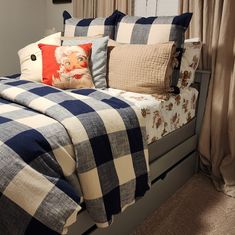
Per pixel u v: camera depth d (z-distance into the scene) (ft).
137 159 4.48
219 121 6.65
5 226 3.04
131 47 6.09
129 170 4.30
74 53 6.09
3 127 3.35
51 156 3.36
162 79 5.59
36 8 10.91
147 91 5.73
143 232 5.11
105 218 3.83
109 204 3.91
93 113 4.05
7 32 10.30
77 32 7.48
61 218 3.17
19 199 3.04
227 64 6.46
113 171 4.04
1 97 4.86
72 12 10.12
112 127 4.14
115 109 4.41
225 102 6.63
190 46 6.37
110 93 5.58
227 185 6.52
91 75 6.26
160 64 5.62
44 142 3.34
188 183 6.86
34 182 3.11
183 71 6.27
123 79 5.96
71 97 4.44
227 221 5.49
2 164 3.01
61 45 6.81
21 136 3.23
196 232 5.17
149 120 5.05
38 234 3.08
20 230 3.04
